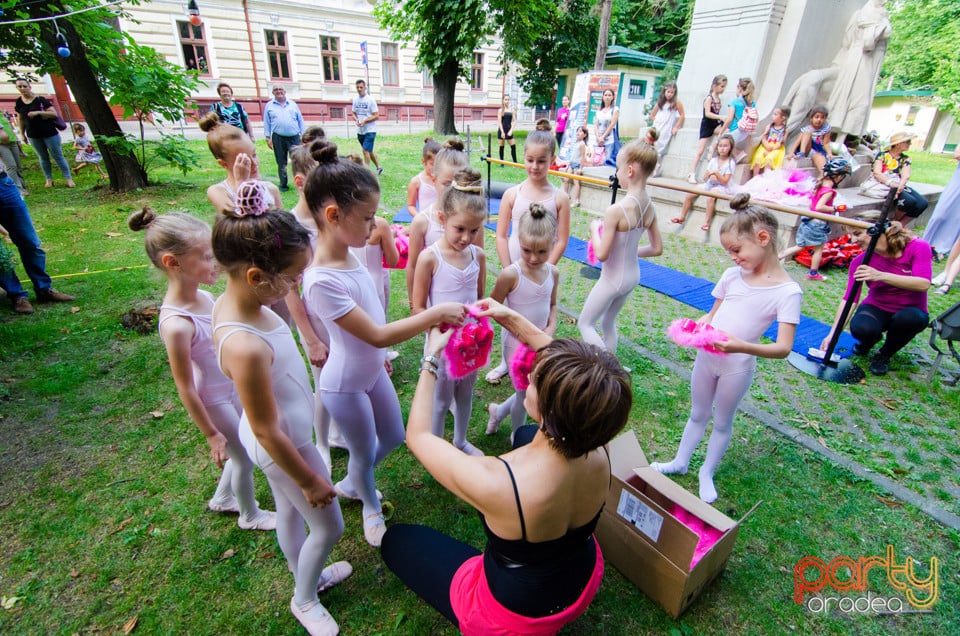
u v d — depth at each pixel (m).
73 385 3.12
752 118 6.45
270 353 1.40
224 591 1.91
